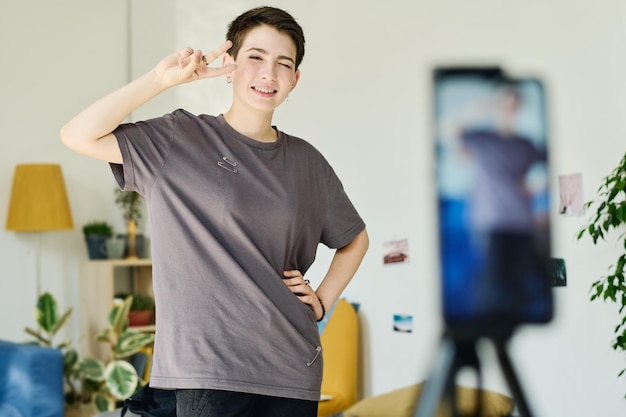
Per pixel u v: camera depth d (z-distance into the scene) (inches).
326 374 153.0
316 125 168.1
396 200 150.2
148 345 199.6
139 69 211.3
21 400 142.7
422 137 144.8
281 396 58.3
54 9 203.5
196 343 56.2
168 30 202.2
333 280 71.0
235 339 56.7
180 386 56.1
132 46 213.6
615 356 117.2
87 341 197.8
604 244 118.2
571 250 122.8
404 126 148.4
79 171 206.1
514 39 130.5
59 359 145.3
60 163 203.3
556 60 124.6
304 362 59.5
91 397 190.5
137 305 199.0
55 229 185.2
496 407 131.7
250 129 60.9
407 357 147.4
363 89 157.0
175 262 57.2
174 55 56.8
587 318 120.6
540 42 126.8
